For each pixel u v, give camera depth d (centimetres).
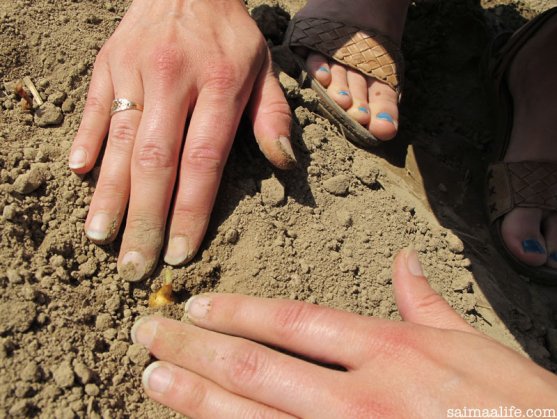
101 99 25
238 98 24
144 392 21
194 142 23
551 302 31
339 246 27
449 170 36
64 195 24
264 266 25
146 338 20
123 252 22
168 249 23
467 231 33
